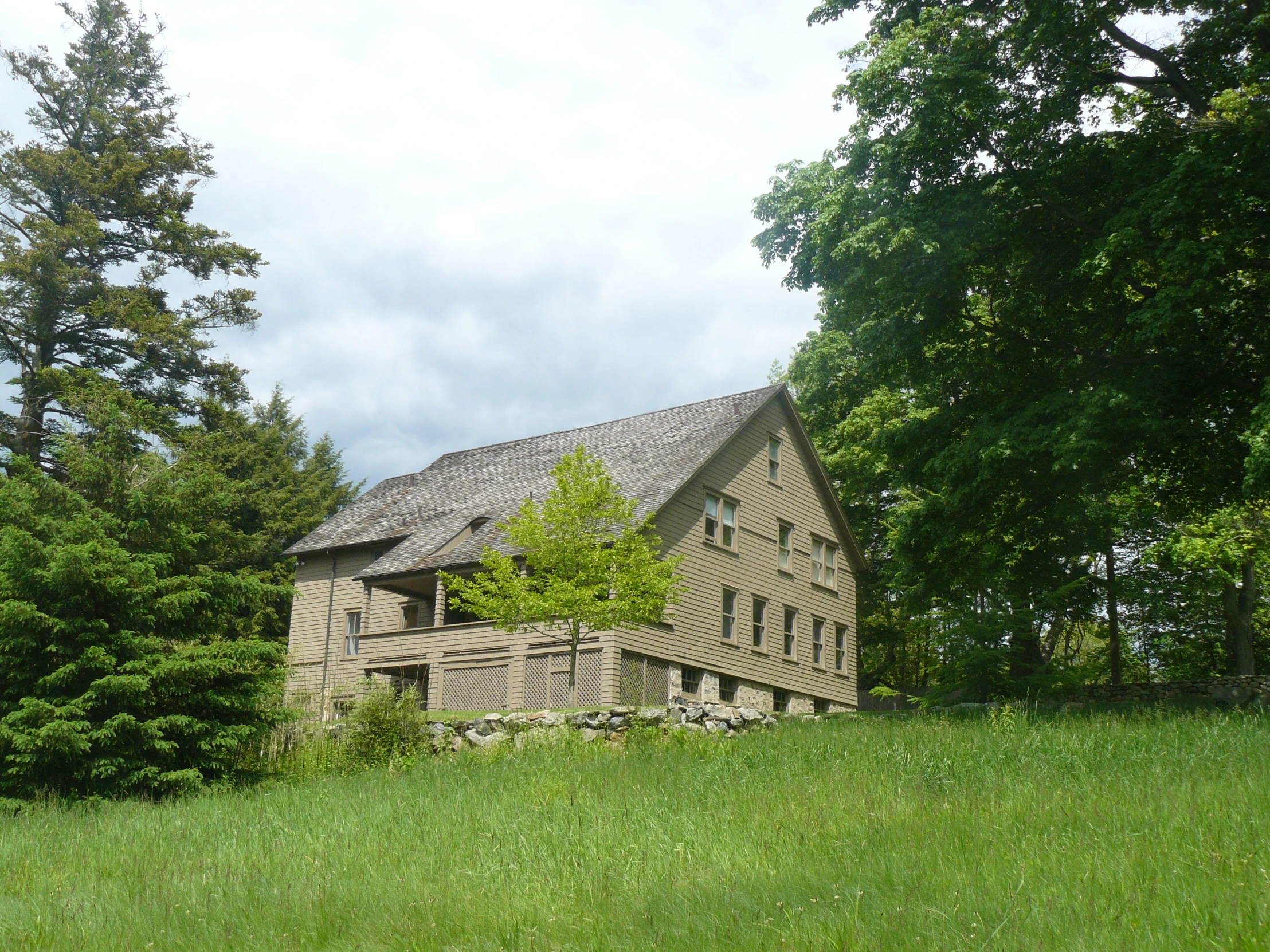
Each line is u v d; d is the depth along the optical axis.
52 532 18.05
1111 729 13.80
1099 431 19.75
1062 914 5.76
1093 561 35.75
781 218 23.20
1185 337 20.97
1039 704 22.27
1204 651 38.59
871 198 21.89
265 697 19.23
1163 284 20.58
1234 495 22.75
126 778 16.61
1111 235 19.72
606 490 23.42
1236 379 21.42
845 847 7.91
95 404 20.08
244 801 14.59
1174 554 26.25
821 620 37.53
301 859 9.28
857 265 21.98
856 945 5.57
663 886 7.23
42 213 36.50
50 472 33.31
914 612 29.66
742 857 7.96
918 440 25.03
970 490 22.47
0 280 33.72
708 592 31.61
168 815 13.54
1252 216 19.89
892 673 48.12
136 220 38.56
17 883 9.34
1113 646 34.28
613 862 8.12
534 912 6.96
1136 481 24.95
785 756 13.42
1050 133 22.86
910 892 6.43
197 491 19.83
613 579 23.00
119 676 16.78
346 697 21.72
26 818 14.30
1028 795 9.27
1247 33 20.78
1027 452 20.75
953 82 21.39
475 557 31.06
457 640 31.30
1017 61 22.34
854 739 14.72
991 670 27.73
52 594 17.78
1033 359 24.16
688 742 17.03
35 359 35.28
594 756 16.25
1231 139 18.81
